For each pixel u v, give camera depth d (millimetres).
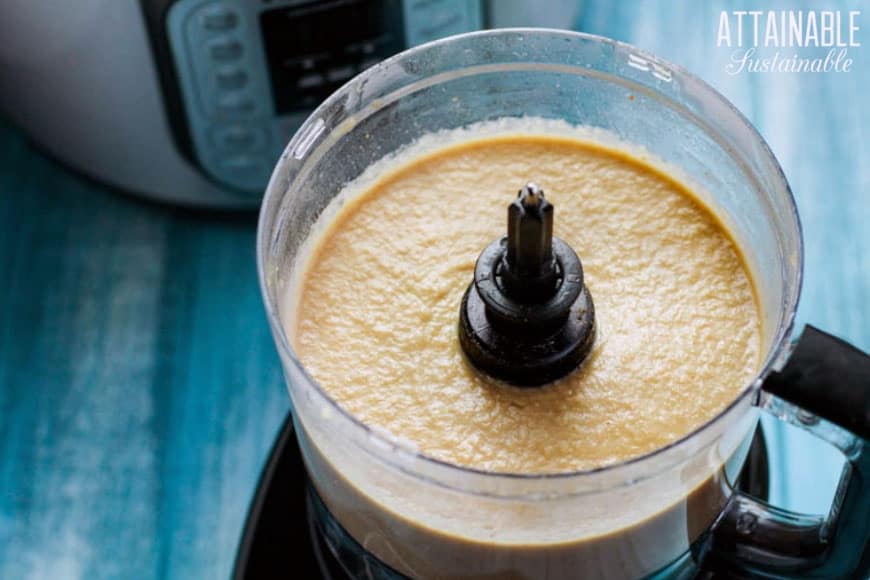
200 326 976
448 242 729
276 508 822
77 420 946
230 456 935
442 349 693
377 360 693
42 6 875
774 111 1013
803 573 709
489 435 668
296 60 902
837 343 634
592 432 667
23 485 927
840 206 985
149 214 1014
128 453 936
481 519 646
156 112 927
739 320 701
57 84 925
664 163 750
